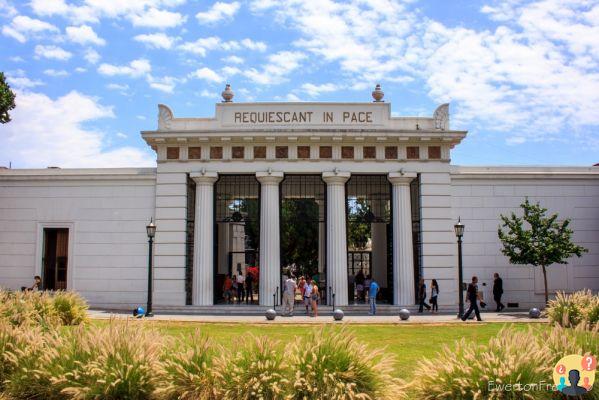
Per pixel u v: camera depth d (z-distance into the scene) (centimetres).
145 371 1139
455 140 3459
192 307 3303
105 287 3416
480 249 3441
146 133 3416
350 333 1273
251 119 3491
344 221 3412
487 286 3412
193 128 3494
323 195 3975
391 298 3478
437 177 3450
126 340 1206
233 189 4016
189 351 1150
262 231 3403
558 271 3462
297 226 5656
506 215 3481
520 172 3506
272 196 3425
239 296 3641
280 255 3438
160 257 3397
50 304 2153
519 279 3438
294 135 3391
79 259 3447
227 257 4128
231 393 1088
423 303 3219
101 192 3494
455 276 3384
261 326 2372
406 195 3447
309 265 5616
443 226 3419
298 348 1162
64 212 3488
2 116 3391
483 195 3484
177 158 3466
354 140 3419
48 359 1184
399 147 3466
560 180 3519
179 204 3431
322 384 1084
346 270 3381
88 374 1130
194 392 1100
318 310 3281
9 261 3469
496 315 3025
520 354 1066
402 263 3388
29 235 3481
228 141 3434
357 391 1085
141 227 3444
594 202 3512
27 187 3516
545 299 3266
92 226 3469
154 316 2945
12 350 1265
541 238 3209
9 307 1938
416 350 1780
